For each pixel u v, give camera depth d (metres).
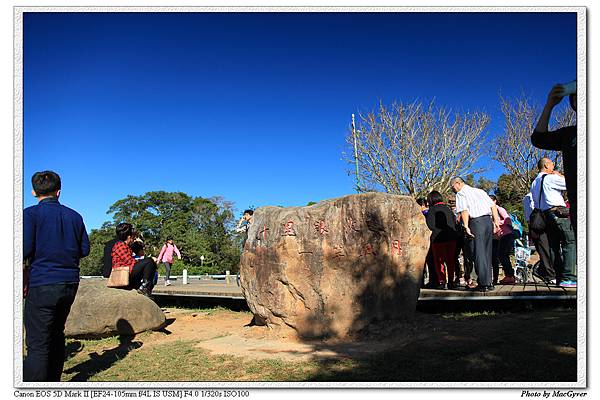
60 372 4.68
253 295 7.05
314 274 6.41
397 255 6.32
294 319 6.53
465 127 20.77
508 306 7.14
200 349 6.40
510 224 8.03
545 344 4.65
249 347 6.29
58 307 4.41
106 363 5.98
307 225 6.54
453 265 7.52
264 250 6.90
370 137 21.03
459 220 7.65
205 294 10.44
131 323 7.55
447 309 7.68
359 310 6.19
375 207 6.29
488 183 24.61
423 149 20.36
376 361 5.00
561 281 6.90
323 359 5.32
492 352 4.71
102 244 31.98
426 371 4.49
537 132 3.73
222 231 37.00
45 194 4.57
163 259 15.60
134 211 37.06
